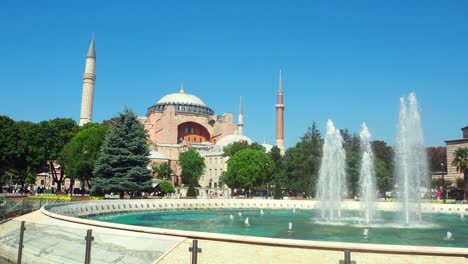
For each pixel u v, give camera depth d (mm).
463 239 24938
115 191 56344
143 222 34781
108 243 13469
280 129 124438
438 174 96062
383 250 11984
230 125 136000
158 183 90188
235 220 37344
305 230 29078
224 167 119625
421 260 11734
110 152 58438
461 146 87125
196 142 139625
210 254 13148
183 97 145500
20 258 15477
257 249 13047
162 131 128000
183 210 51250
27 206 37688
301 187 78562
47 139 76938
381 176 75125
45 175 122438
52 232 14828
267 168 90688
